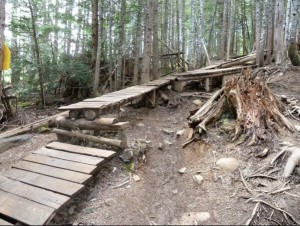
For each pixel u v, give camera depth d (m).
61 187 3.54
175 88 8.02
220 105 5.15
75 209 3.42
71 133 4.87
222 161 4.12
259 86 5.18
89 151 4.35
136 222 3.22
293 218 3.24
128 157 4.33
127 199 3.59
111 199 3.56
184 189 3.83
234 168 4.00
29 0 9.20
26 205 3.31
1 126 6.86
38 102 9.34
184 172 4.19
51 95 10.04
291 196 3.51
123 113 6.77
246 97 4.93
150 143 4.98
